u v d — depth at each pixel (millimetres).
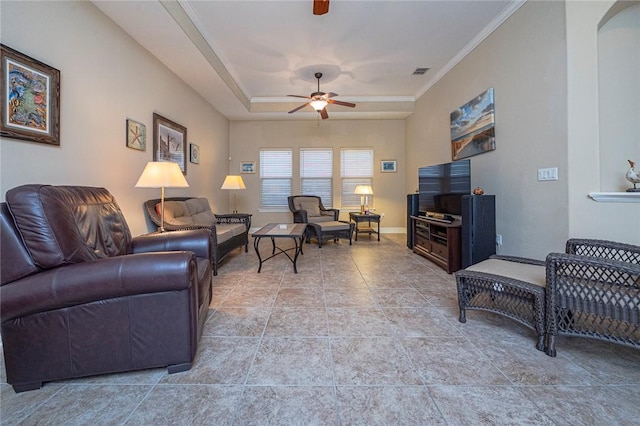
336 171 6270
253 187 6270
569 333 1444
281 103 5496
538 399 1177
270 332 1770
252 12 2809
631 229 2045
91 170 2336
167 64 3439
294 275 3031
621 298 1305
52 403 1171
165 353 1345
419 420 1072
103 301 1278
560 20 2236
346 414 1105
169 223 3080
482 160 3260
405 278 2912
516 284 1603
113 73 2578
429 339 1680
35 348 1237
